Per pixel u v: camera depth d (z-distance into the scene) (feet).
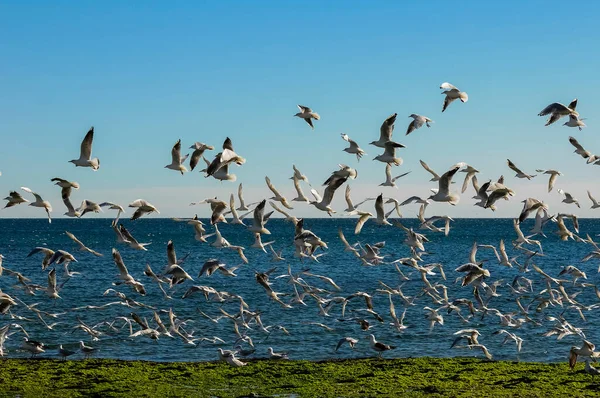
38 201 98.22
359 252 130.41
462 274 240.73
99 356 114.83
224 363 103.09
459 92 90.94
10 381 93.61
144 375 96.84
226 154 84.02
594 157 103.30
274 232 640.99
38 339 126.62
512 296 179.73
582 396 85.66
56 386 91.81
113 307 163.12
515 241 126.00
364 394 87.76
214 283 214.69
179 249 388.78
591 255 127.24
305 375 96.32
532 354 114.52
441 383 91.56
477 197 94.73
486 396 85.97
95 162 90.74
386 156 95.14
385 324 139.33
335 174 97.50
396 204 107.96
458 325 137.90
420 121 92.58
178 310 161.17
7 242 484.74
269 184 106.32
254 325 138.51
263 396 87.92
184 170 95.25
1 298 111.75
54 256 104.47
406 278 137.59
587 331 131.75
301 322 141.90
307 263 287.48
